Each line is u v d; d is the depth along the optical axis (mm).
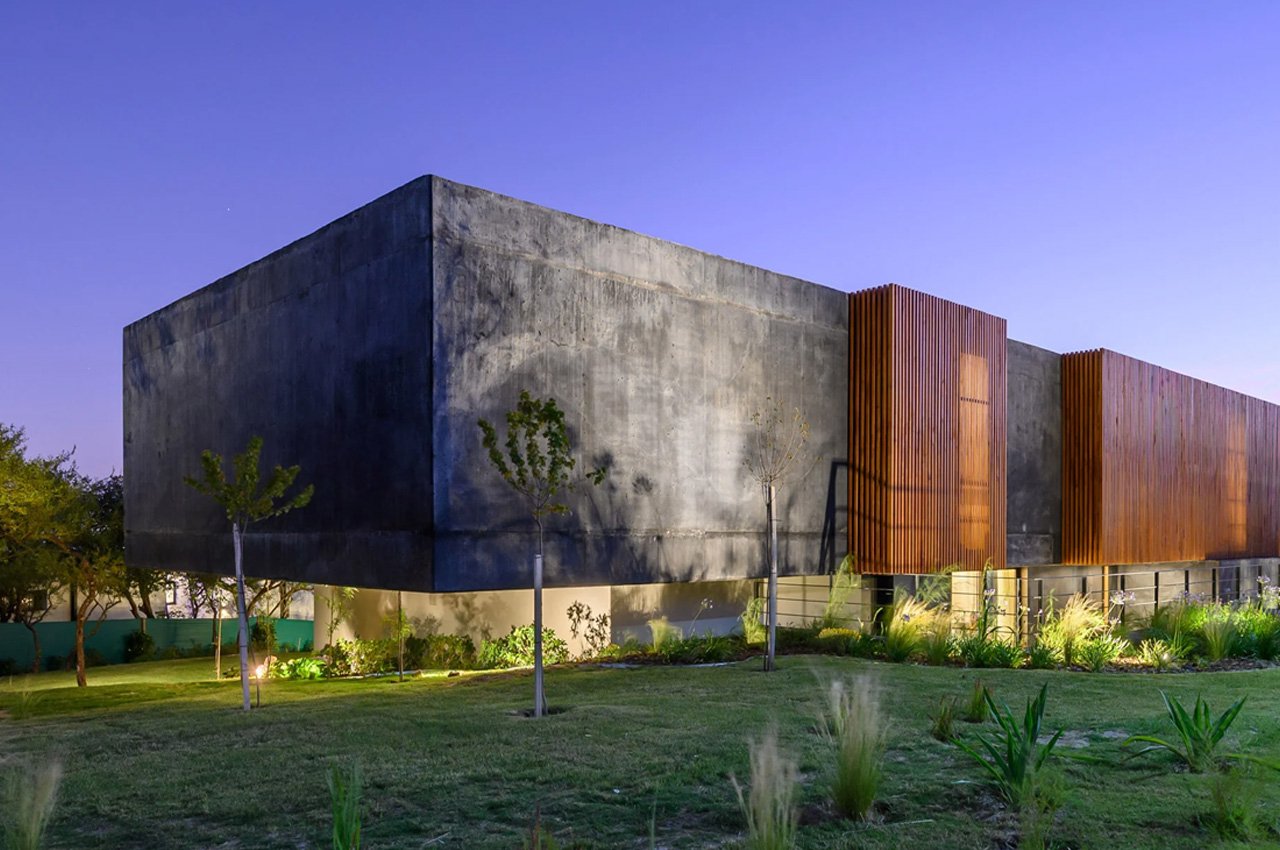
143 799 6754
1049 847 5098
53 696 18469
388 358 13984
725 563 16922
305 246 16203
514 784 6770
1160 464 28016
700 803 6145
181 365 20562
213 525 19000
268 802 6527
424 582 13062
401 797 6547
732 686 11625
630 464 15461
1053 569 25531
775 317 18234
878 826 5531
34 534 26469
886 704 9852
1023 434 24297
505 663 18062
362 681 16922
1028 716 6270
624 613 19922
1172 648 15594
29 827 5508
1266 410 35812
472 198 13742
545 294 14492
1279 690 11008
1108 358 25562
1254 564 34500
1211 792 5863
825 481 19141
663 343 16141
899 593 18812
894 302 19266
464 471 13352
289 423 16516
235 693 15945
